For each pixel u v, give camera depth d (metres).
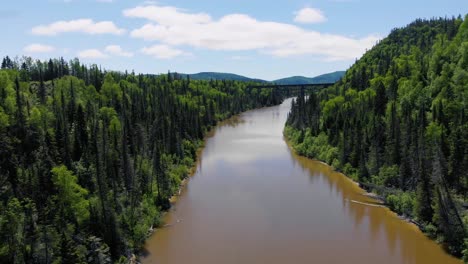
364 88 171.88
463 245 64.94
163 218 83.19
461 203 72.44
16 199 64.19
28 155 86.62
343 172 114.81
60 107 115.75
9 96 107.88
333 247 70.44
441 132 91.75
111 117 126.62
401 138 99.38
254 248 70.19
